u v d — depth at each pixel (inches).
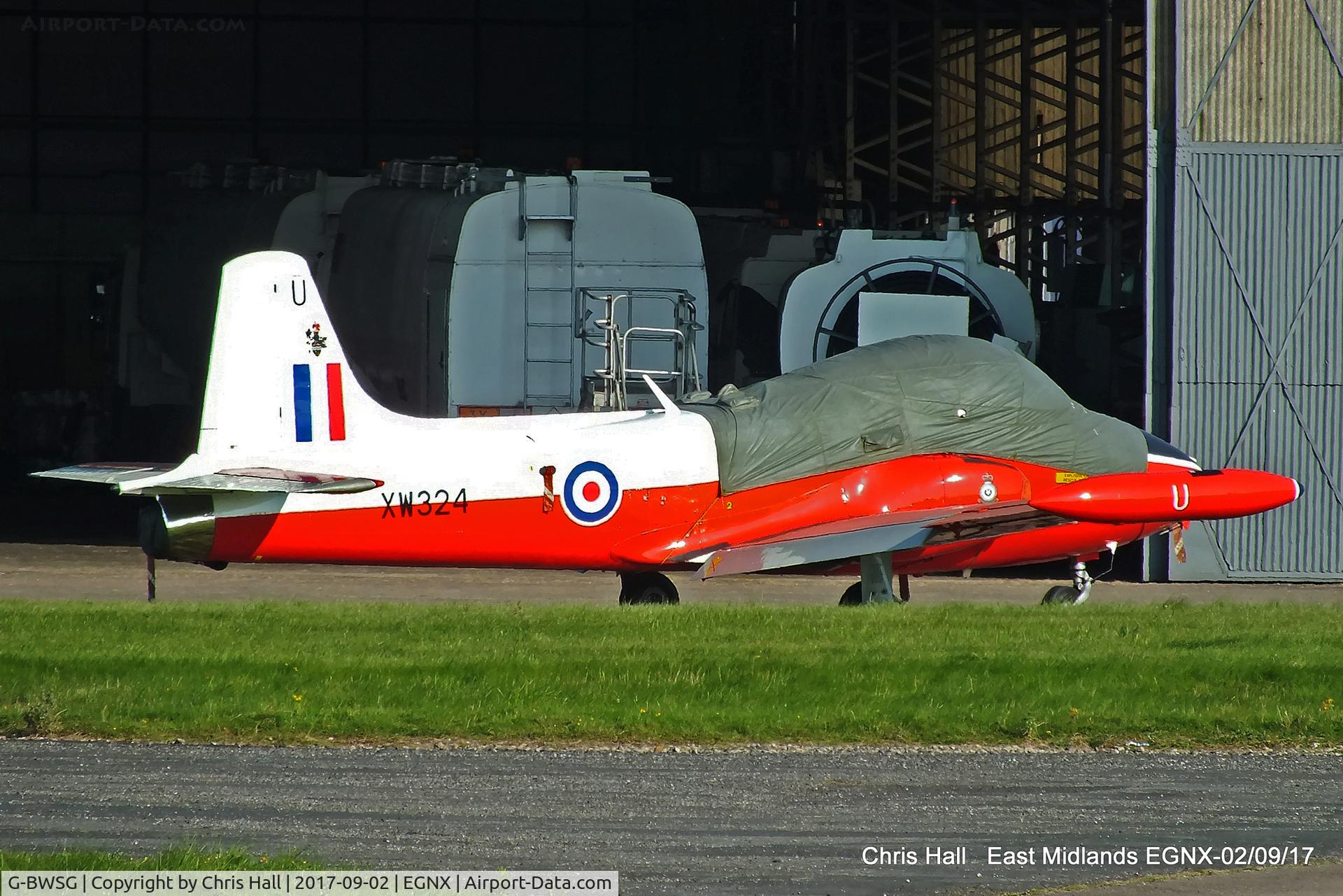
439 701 1453.0
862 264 3351.4
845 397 2436.0
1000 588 2915.8
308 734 1378.0
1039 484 2487.7
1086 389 4124.0
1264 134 3041.3
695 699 1482.5
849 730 1409.9
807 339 3324.3
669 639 1744.6
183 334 4025.6
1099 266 4330.7
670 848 1111.6
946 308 3240.7
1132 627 1902.1
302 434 2246.6
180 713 1401.3
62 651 1608.0
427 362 3073.3
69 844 1095.0
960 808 1216.2
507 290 3004.4
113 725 1375.5
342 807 1186.6
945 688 1529.3
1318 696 1540.4
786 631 1817.2
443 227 3053.6
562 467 2298.2
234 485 2124.8
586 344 3021.7
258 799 1203.2
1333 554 3056.1
